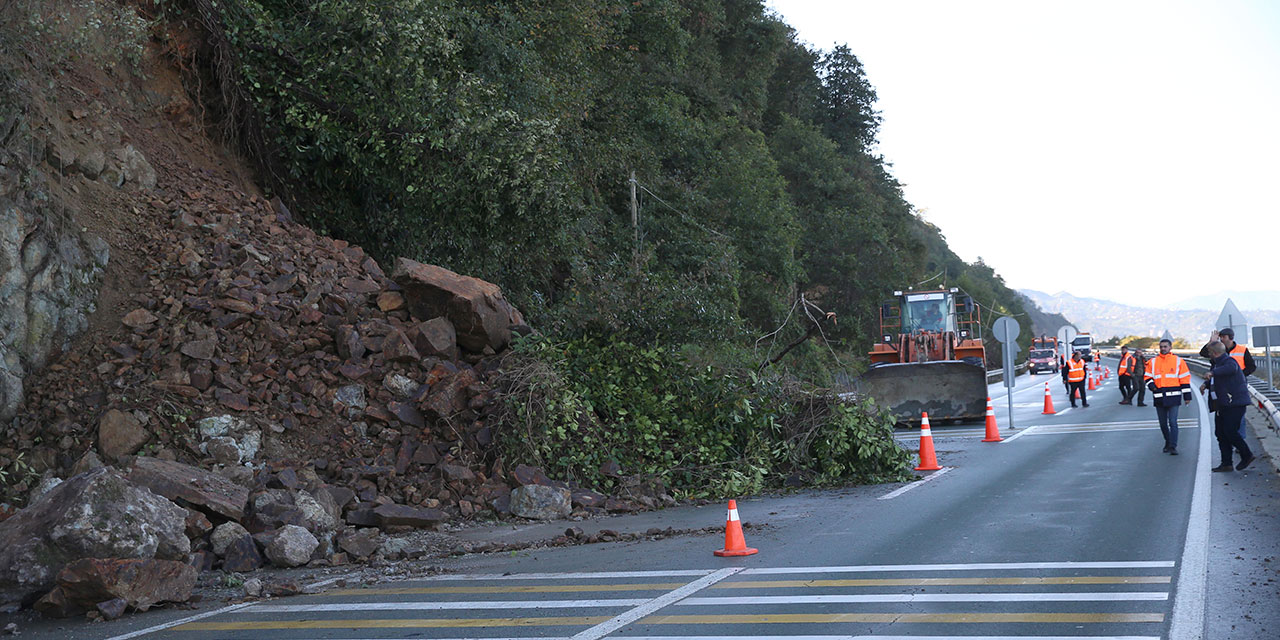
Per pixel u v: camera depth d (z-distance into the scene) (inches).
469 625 255.1
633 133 1241.4
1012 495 452.4
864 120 2731.3
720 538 379.9
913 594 266.4
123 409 433.4
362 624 260.5
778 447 551.2
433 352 509.0
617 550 363.9
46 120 507.8
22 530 298.5
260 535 354.9
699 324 733.9
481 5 821.9
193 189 594.6
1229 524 351.6
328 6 644.1
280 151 676.7
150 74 621.9
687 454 534.0
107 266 506.6
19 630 269.9
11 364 438.0
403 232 716.0
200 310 492.4
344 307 532.4
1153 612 236.1
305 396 475.8
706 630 239.0
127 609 286.8
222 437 434.6
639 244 1087.6
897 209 2701.8
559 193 737.6
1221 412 496.7
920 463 584.1
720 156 1482.5
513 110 752.3
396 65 653.3
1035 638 218.5
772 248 1499.8
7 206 455.8
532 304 797.9
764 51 1903.3
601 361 568.4
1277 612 231.3
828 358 1728.6
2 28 462.9
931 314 1162.0
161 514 315.3
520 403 489.7
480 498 453.1
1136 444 650.2
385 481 446.3
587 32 958.4
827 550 341.4
